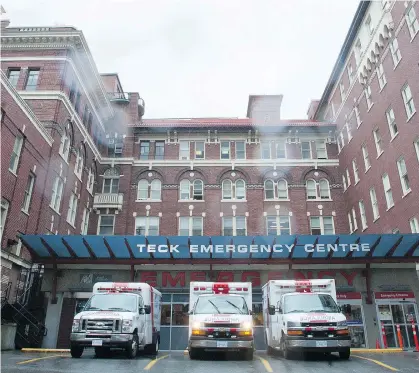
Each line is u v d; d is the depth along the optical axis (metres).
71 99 30.06
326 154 38.25
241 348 13.34
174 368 10.96
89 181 34.53
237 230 35.19
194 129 38.25
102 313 13.91
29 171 23.75
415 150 24.53
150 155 37.97
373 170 30.41
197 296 16.78
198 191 36.62
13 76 28.69
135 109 39.50
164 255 23.28
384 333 22.14
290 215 35.53
